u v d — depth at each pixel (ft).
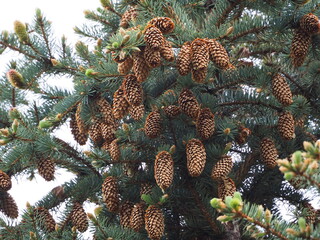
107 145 19.40
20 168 19.83
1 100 21.33
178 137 18.44
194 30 17.63
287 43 18.33
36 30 20.52
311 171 10.42
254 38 17.94
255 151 19.99
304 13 17.53
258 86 18.20
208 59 15.75
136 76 15.53
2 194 19.93
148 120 17.83
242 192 20.66
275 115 19.35
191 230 18.45
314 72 20.07
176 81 19.30
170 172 16.30
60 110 18.47
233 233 17.83
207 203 17.69
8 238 17.92
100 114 18.33
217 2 20.58
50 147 17.88
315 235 11.00
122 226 17.75
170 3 18.26
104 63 17.52
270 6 18.02
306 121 22.12
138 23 17.75
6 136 17.40
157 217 16.15
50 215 19.06
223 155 17.26
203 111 17.57
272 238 11.93
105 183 17.62
